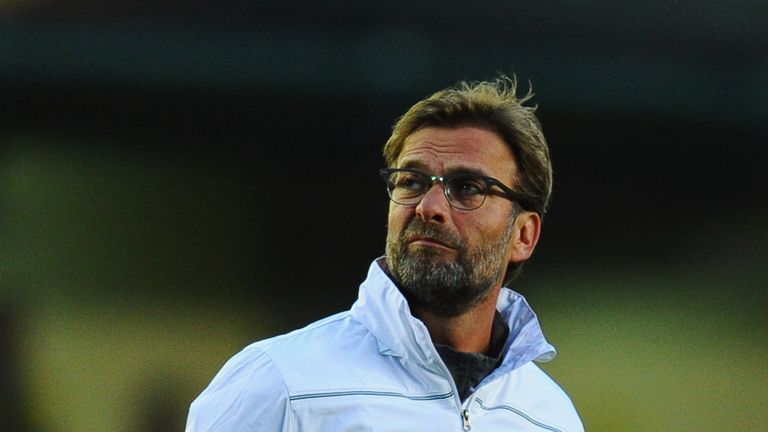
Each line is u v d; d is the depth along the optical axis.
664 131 16.97
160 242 15.53
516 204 6.85
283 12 15.30
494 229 6.55
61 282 15.18
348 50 15.63
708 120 16.91
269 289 15.77
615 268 17.08
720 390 16.86
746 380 16.91
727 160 17.06
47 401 14.88
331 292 16.00
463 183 6.52
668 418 16.56
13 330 14.91
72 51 14.95
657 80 16.53
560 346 16.77
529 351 6.83
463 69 15.87
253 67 15.48
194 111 15.53
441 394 6.37
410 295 6.52
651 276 17.03
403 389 6.28
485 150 6.63
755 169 16.97
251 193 15.90
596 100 16.55
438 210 6.30
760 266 17.03
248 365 6.20
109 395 15.06
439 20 15.62
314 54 15.59
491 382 6.64
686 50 16.42
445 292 6.37
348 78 15.70
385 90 15.75
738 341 16.94
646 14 16.05
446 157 6.54
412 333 6.23
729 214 17.14
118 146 15.38
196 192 15.69
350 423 6.02
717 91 16.73
